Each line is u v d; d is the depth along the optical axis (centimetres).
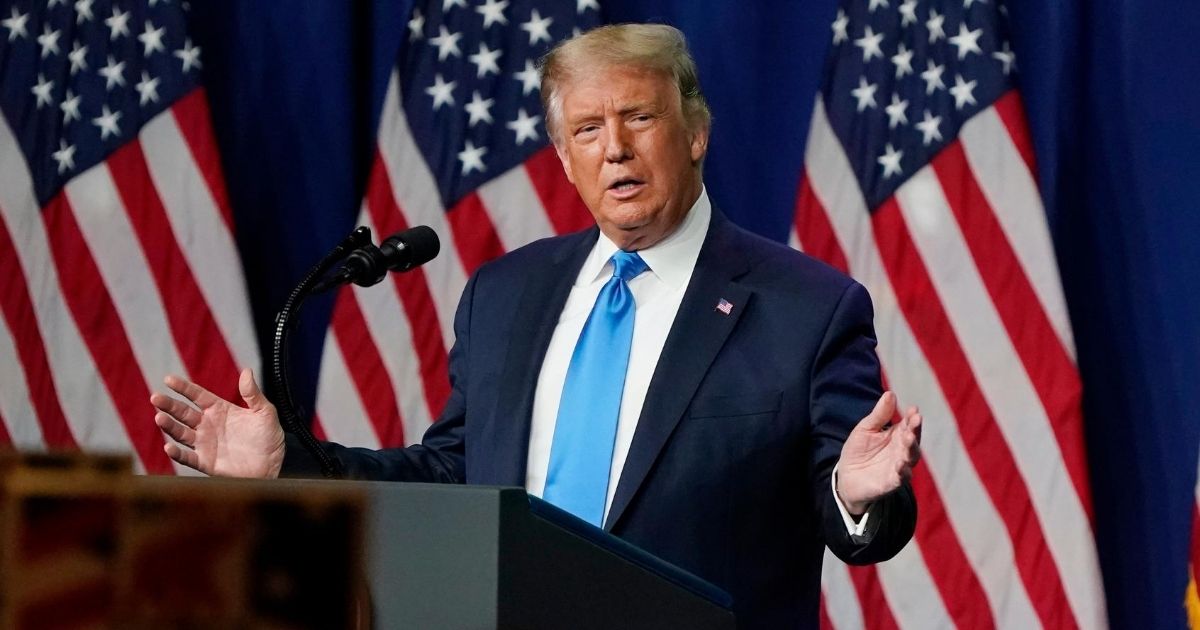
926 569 962
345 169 1092
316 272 480
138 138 1040
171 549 226
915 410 426
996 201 980
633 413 565
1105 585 1004
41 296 1026
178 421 478
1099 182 1023
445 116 1045
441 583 286
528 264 633
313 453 472
